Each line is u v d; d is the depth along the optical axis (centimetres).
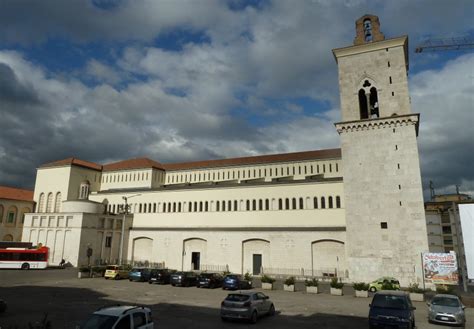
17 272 4950
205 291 3734
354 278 4297
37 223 6450
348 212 4506
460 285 4862
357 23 5166
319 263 5156
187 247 6228
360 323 2197
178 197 6600
